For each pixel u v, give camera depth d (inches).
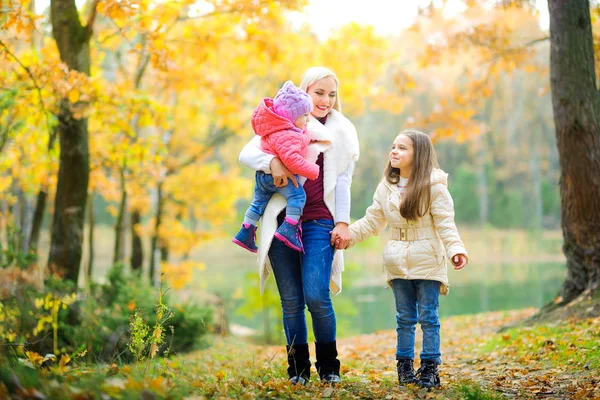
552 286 1006.4
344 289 1134.4
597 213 323.3
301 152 175.5
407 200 184.9
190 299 469.1
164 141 668.7
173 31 539.5
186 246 711.1
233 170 788.6
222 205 747.4
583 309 313.9
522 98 2116.1
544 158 2396.7
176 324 389.1
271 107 181.5
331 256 181.6
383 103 703.7
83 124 391.9
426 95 2071.9
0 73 357.7
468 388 177.0
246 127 737.6
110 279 433.4
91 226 590.9
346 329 658.2
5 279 310.3
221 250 2182.6
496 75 563.8
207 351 322.3
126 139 471.8
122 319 361.1
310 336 548.1
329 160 181.9
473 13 542.6
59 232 385.7
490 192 2465.6
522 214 2378.2
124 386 130.9
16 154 483.5
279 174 173.9
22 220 567.8
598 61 401.1
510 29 518.0
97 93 369.4
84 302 370.6
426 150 189.6
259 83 706.8
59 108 366.3
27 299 311.6
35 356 207.3
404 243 190.4
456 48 531.5
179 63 491.8
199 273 1504.7
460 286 1091.9
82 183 391.2
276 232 176.1
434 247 188.1
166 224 705.6
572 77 320.8
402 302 192.2
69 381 141.8
